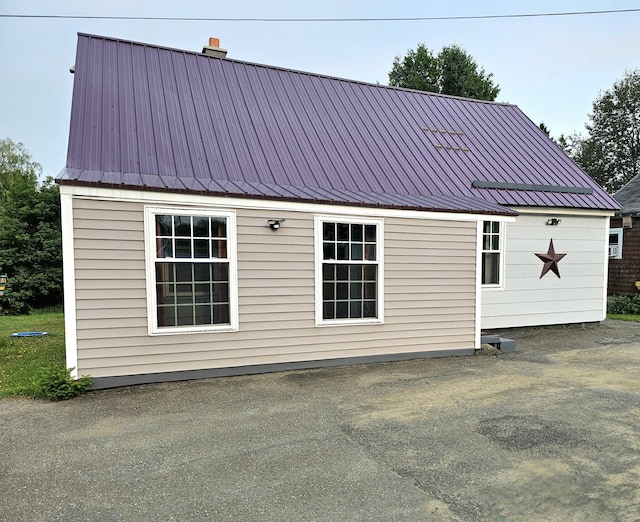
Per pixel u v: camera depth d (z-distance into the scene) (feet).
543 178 36.60
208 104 30.76
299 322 22.03
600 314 37.58
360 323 23.38
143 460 11.76
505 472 11.10
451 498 9.84
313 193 23.26
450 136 38.34
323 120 33.99
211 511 9.28
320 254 22.24
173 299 19.70
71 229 17.60
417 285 24.70
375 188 27.99
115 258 18.34
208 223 20.03
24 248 48.57
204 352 20.12
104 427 14.19
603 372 21.79
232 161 26.08
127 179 19.72
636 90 99.86
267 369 21.40
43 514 9.14
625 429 14.07
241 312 20.76
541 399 17.30
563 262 35.73
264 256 21.12
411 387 19.03
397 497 9.87
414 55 96.68
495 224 33.22
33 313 47.39
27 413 15.51
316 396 17.65
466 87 93.66
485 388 18.90
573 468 11.32
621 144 103.60
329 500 9.74
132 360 18.83
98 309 18.15
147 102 28.60
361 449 12.50
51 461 11.69
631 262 51.88
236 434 13.61
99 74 29.27
